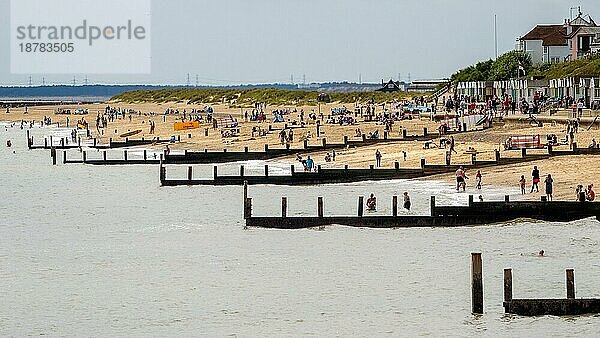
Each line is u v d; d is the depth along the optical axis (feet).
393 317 252.21
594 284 277.03
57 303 274.98
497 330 236.84
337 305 265.54
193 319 255.29
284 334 239.91
